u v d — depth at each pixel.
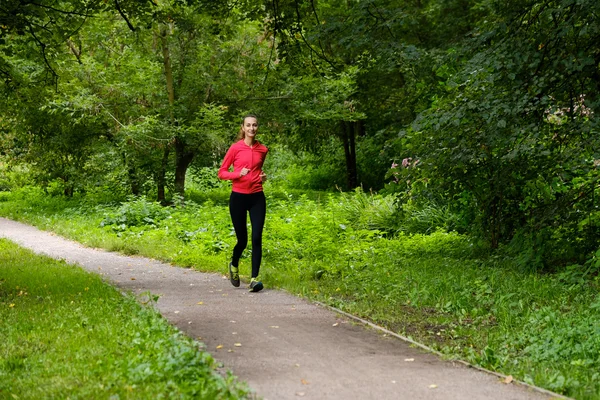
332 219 14.12
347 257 10.70
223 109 21.02
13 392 4.09
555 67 8.55
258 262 8.13
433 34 25.23
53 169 23.22
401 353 5.27
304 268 9.75
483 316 6.78
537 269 9.01
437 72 11.25
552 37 8.58
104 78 19.73
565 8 8.55
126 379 4.20
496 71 8.84
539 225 8.87
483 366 4.93
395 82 27.28
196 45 21.11
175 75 21.41
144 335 5.33
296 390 4.22
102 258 11.81
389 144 10.23
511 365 4.99
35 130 21.50
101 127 21.22
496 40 9.38
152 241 13.30
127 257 11.99
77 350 5.00
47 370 4.50
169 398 3.87
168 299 7.52
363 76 26.67
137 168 21.50
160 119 20.64
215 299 7.54
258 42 21.61
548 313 6.34
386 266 9.82
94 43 20.36
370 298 7.75
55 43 11.24
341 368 4.77
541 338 5.68
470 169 9.60
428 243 12.14
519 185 9.73
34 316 6.32
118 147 20.70
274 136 23.34
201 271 10.07
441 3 23.95
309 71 13.38
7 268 9.96
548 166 8.85
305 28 12.62
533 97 8.52
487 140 8.69
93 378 4.27
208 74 20.91
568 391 4.32
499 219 10.34
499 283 8.05
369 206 15.23
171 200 22.58
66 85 19.30
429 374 4.64
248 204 8.15
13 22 9.12
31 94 16.64
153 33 20.11
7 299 7.36
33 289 7.98
